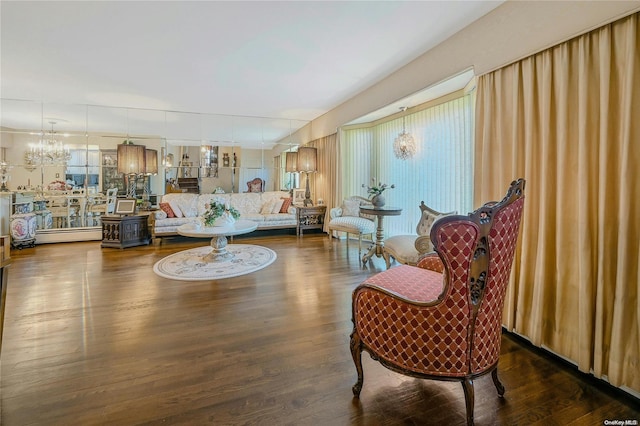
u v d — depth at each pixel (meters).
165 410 1.42
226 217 4.38
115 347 1.97
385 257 3.64
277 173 7.16
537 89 2.04
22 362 1.80
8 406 1.44
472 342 1.32
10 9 2.41
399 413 1.42
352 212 5.07
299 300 2.79
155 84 4.21
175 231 5.35
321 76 3.93
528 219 2.06
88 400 1.48
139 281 3.29
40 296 2.84
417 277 1.71
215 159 6.75
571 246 1.84
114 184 6.03
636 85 1.53
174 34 2.82
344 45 3.04
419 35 2.81
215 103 5.23
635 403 1.50
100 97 4.79
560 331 1.89
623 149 1.56
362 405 1.47
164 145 6.41
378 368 1.77
